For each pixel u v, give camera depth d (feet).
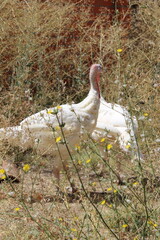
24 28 61.77
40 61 61.26
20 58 59.21
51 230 29.32
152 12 69.36
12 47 63.00
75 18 71.15
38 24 63.36
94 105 40.37
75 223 28.45
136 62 63.93
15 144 41.78
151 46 67.31
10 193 28.86
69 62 66.49
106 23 74.84
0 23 60.44
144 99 53.47
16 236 30.04
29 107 52.70
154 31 67.87
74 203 35.58
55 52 62.18
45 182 39.45
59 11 65.26
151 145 42.65
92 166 32.76
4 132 41.11
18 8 64.34
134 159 30.32
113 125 43.16
